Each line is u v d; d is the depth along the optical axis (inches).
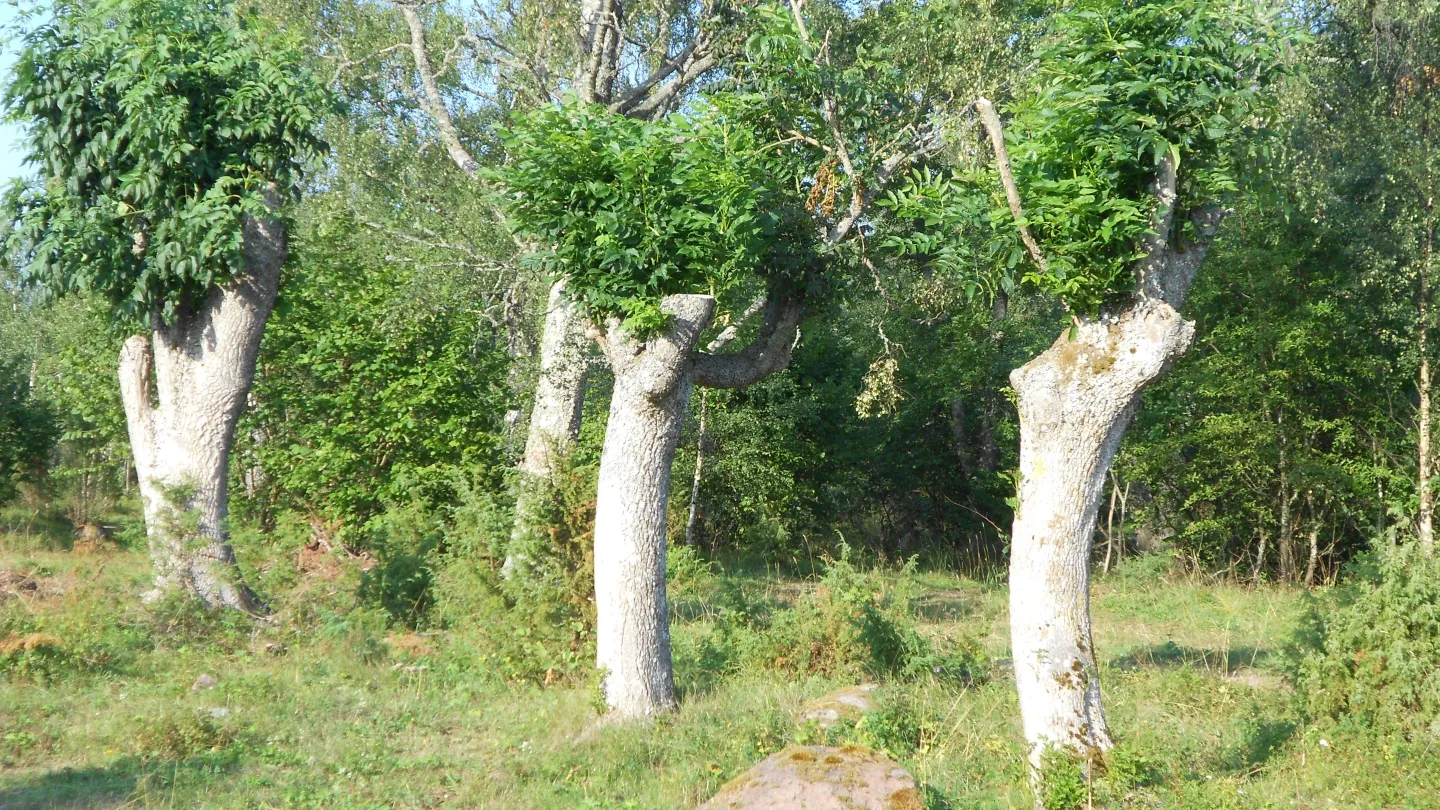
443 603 433.1
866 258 399.5
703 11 537.3
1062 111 274.8
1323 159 593.0
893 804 210.5
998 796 265.7
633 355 343.6
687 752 299.3
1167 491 774.5
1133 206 263.4
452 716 346.6
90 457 950.4
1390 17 573.6
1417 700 299.7
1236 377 660.7
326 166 701.9
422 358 644.1
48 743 294.7
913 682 386.6
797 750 229.9
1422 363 598.2
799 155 399.9
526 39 596.4
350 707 349.7
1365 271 609.6
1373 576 329.1
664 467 350.3
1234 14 283.1
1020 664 277.4
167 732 296.0
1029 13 435.2
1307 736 303.0
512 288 601.0
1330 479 644.1
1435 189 564.4
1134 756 265.4
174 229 436.5
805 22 423.5
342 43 729.0
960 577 852.0
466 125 788.0
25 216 454.0
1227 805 254.2
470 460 628.7
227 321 464.8
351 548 631.8
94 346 768.9
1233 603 614.9
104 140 441.1
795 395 897.5
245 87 450.9
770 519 911.7
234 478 684.7
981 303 331.3
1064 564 274.5
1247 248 644.1
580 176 339.9
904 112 432.1
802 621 420.8
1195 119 275.9
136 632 414.3
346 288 660.7
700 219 330.0
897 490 1032.8
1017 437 919.0
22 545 733.3
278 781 272.2
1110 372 271.0
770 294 383.9
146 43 442.9
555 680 389.1
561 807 260.4
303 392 665.0
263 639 434.3
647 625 344.8
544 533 410.3
